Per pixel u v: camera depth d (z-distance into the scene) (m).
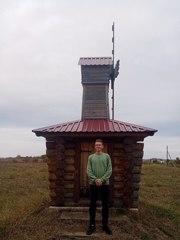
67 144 11.42
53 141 11.41
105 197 9.05
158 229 10.66
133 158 11.01
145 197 16.75
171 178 25.98
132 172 10.91
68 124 11.95
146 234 9.62
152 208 13.11
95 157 9.15
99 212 10.62
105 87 13.30
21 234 9.37
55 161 11.32
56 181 11.08
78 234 9.00
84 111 13.16
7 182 20.91
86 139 11.31
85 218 10.12
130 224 9.91
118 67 14.36
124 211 10.74
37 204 12.48
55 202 11.16
